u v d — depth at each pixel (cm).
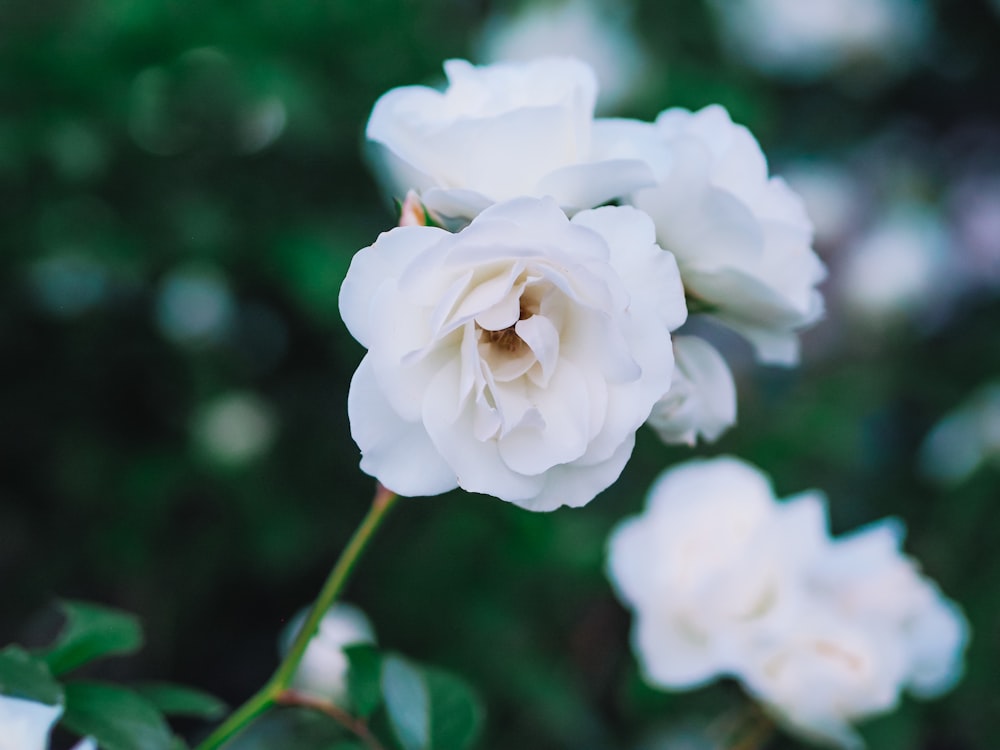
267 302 91
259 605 102
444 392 38
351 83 85
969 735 92
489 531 86
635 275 38
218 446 88
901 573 57
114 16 77
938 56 138
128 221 83
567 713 84
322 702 45
